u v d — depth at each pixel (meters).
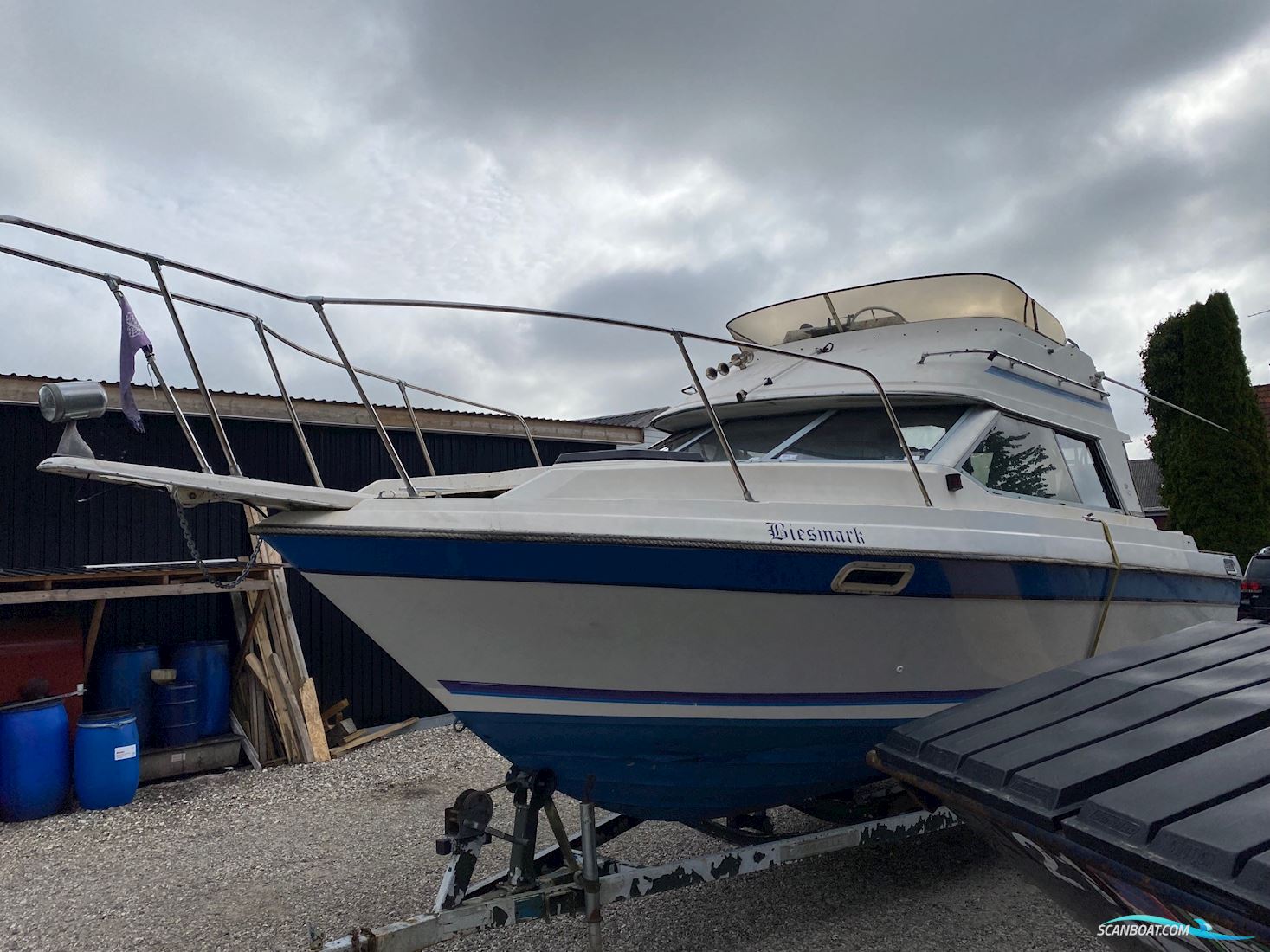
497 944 3.34
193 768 6.09
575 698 2.97
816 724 3.27
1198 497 13.33
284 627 6.81
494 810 5.13
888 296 4.65
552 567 2.75
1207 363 13.39
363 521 2.71
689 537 2.81
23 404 6.27
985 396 4.01
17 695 5.44
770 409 4.20
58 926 3.65
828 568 3.02
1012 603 3.54
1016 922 3.34
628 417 11.50
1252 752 1.95
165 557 6.87
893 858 4.10
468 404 4.29
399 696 8.02
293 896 3.91
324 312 2.82
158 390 6.70
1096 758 2.10
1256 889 1.50
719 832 3.58
